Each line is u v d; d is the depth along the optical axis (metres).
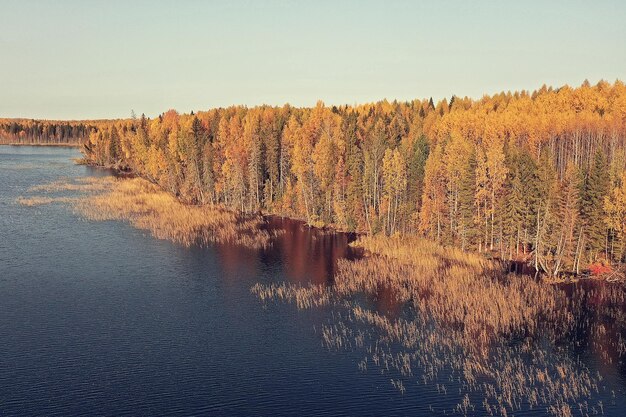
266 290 64.12
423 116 190.88
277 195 120.56
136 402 38.53
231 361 45.44
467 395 40.12
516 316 54.19
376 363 45.44
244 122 163.12
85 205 113.38
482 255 80.19
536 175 78.00
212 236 92.56
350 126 122.06
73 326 51.78
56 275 67.38
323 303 59.81
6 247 79.62
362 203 99.88
